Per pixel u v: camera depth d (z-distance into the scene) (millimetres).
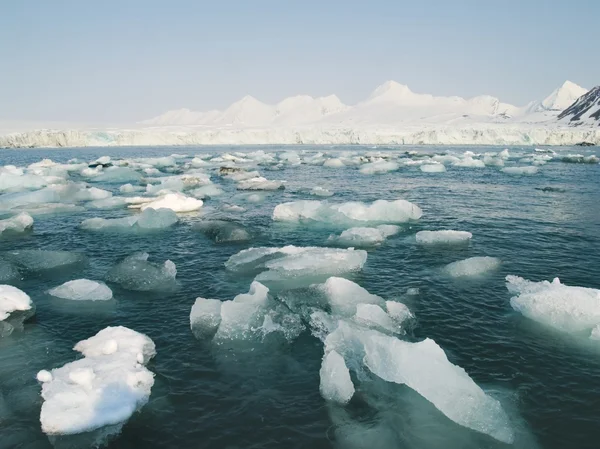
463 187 21359
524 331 6344
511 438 4234
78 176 29078
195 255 10297
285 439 4227
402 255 10070
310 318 6805
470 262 8984
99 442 4152
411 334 6277
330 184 23391
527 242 10977
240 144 84438
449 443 4207
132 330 6121
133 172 27047
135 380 4980
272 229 12961
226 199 18703
